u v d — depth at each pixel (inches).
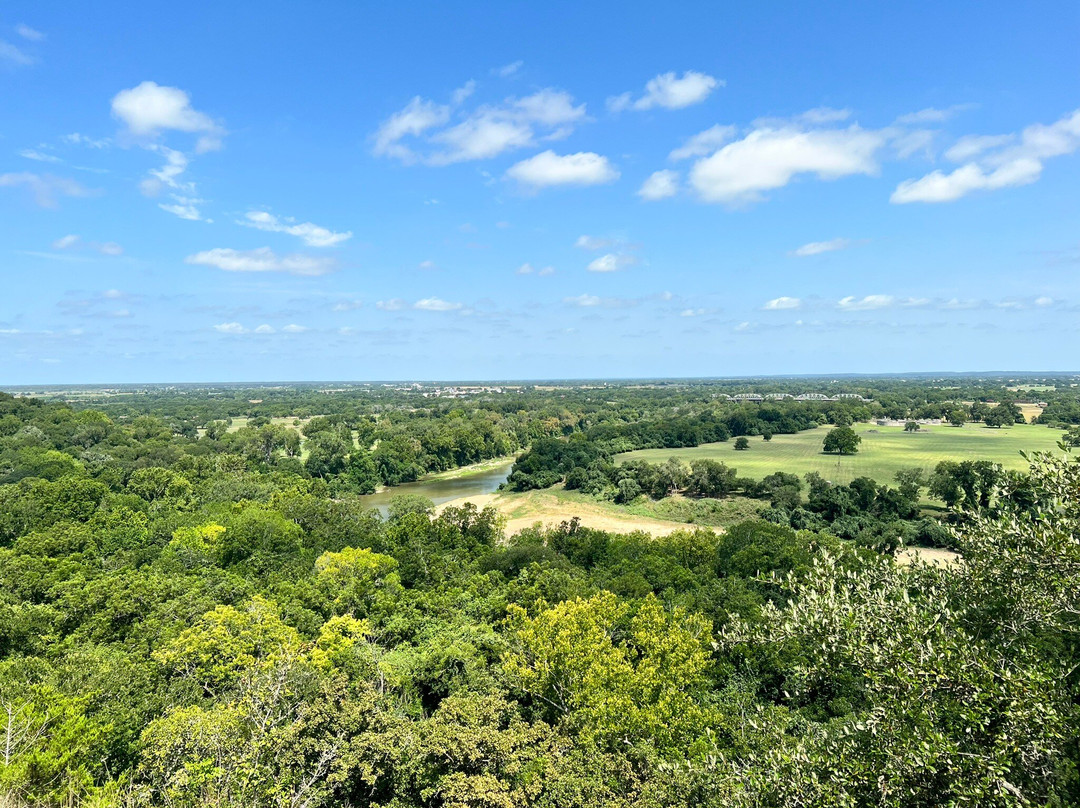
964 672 482.6
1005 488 580.1
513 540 3262.8
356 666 1547.7
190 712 1117.1
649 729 1131.9
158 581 2026.3
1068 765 440.8
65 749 938.7
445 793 1001.5
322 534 3068.4
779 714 1109.7
